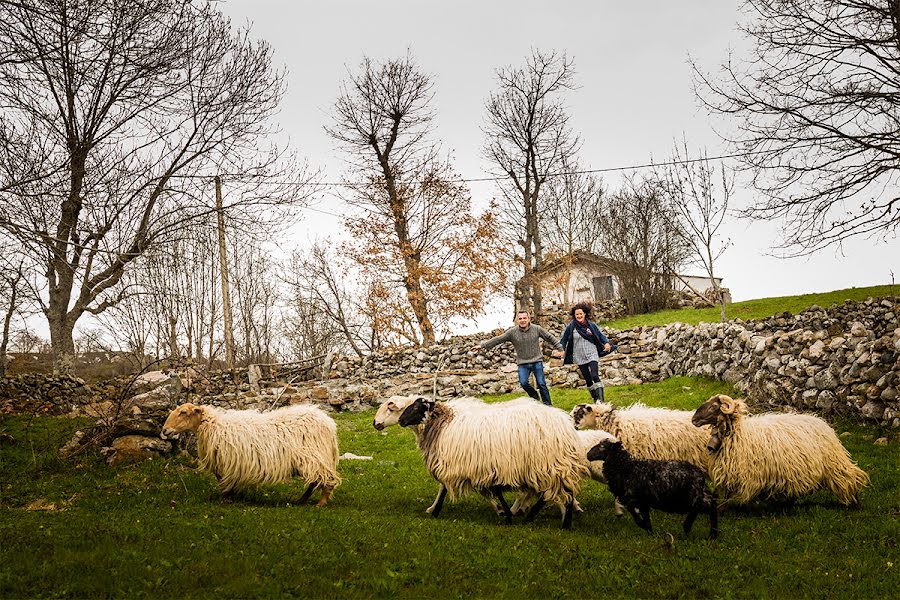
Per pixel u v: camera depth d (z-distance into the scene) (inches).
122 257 506.6
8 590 227.5
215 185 682.8
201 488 410.9
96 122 605.9
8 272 526.6
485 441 326.3
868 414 469.7
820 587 236.8
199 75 689.0
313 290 1547.7
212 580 238.4
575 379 786.8
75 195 530.0
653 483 295.1
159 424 484.7
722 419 325.4
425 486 427.8
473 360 936.9
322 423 385.7
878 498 336.2
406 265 1373.0
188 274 1052.5
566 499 320.8
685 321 1243.8
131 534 291.6
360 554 269.9
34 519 329.4
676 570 254.1
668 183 1093.1
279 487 422.0
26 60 403.9
